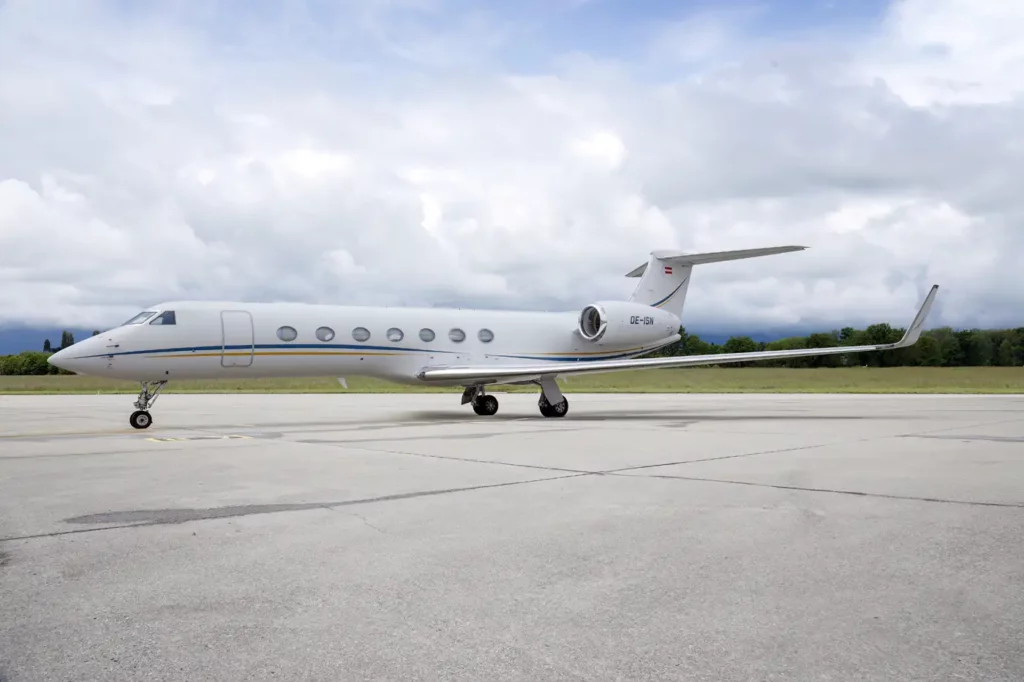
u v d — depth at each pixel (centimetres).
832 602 430
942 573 485
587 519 647
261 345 1719
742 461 1036
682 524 627
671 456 1095
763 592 447
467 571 490
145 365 1612
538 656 356
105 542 567
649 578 475
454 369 1877
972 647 365
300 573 486
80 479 878
